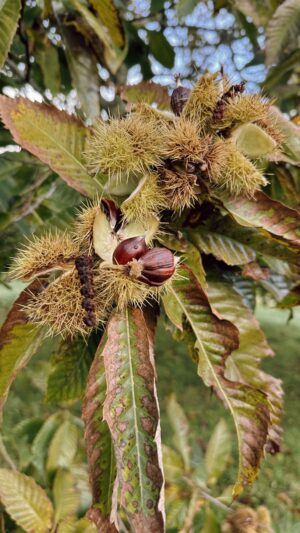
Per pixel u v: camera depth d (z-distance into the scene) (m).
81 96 0.78
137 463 0.34
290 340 3.79
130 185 0.40
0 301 1.48
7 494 0.56
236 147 0.41
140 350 0.37
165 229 0.43
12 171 0.73
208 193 0.41
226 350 0.41
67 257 0.38
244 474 0.39
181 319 0.40
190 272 0.40
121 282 0.36
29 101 0.43
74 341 0.49
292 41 0.67
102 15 0.68
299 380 2.87
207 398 2.41
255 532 0.61
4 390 0.40
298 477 1.71
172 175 0.39
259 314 4.84
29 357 0.40
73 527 0.54
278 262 0.48
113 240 0.38
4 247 0.69
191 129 0.39
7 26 0.52
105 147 0.39
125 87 0.52
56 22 0.78
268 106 0.42
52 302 0.37
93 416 0.38
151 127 0.39
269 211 0.41
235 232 0.45
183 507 0.64
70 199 0.72
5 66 0.91
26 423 0.75
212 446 0.69
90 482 0.37
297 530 0.69
